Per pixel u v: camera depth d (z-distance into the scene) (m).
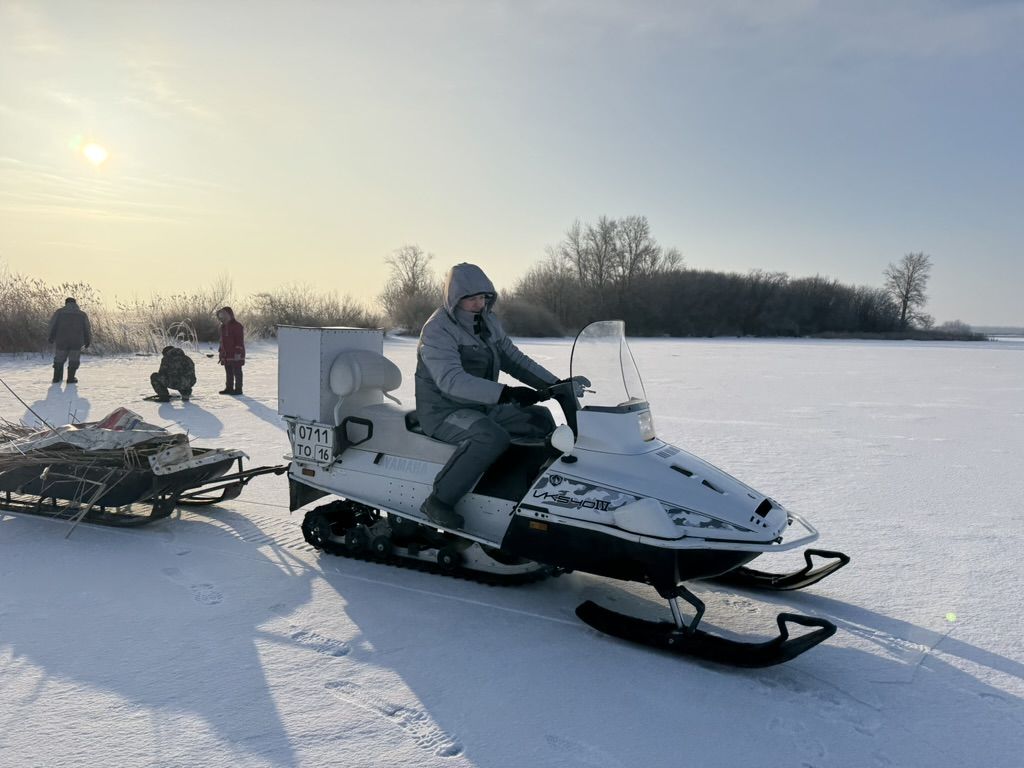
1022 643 3.59
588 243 68.81
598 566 3.56
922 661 3.40
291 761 2.51
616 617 3.57
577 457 3.74
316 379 4.49
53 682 2.99
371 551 4.45
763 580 4.19
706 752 2.65
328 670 3.15
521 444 4.04
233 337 12.35
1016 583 4.34
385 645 3.41
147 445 4.96
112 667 3.12
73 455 4.94
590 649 3.44
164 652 3.27
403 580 4.22
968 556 4.81
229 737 2.64
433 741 2.66
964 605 4.04
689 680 3.18
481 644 3.46
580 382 3.83
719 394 14.66
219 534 4.94
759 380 18.12
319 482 4.57
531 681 3.12
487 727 2.76
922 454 8.32
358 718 2.79
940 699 3.07
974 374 21.17
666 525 3.32
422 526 4.34
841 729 2.83
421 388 4.16
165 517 5.07
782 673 3.27
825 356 30.69
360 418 4.47
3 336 18.02
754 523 3.37
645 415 3.88
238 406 11.02
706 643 3.25
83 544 4.69
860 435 9.66
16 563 4.34
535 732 2.74
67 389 12.52
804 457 8.09
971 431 10.10
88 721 2.72
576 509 3.57
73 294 19.34
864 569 4.57
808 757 2.64
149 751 2.54
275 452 7.61
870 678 3.24
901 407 12.88
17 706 2.80
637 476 3.59
